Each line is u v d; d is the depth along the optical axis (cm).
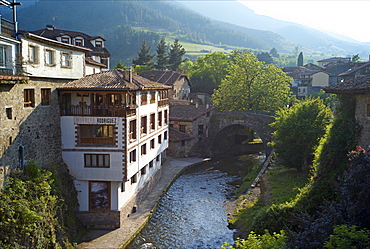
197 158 4859
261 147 5744
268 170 3647
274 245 1374
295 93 8694
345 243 1177
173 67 9238
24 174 2031
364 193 1390
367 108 1991
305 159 3272
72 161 2431
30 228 1700
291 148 3272
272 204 2380
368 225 1389
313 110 3275
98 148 2394
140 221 2584
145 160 3011
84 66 2780
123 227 2466
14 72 1962
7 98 1912
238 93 5353
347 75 6600
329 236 1262
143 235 2433
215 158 5028
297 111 3325
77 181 2436
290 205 2216
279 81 5322
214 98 5916
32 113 2147
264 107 5166
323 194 2086
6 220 1625
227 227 2595
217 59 7962
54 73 2353
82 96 2562
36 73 2153
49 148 2319
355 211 1399
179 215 2816
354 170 1497
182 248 2266
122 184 2539
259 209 2616
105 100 2625
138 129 2738
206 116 5041
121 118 2362
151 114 3209
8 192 1797
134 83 2762
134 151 2691
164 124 3844
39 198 1942
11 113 1956
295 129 3222
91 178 2420
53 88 2366
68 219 2239
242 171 4269
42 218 1783
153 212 2838
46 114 2288
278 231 2138
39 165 2192
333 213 1420
